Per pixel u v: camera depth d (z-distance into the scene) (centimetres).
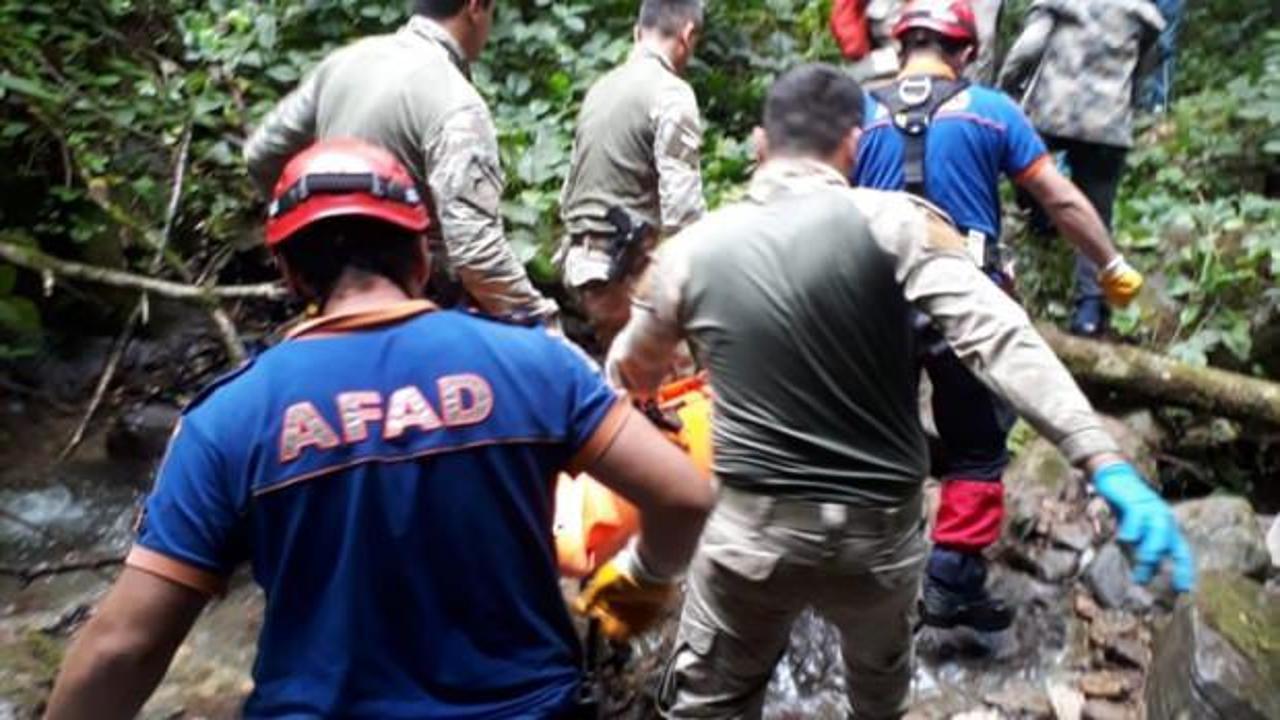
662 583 253
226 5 554
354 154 166
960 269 217
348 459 154
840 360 225
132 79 518
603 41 560
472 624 159
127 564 155
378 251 164
